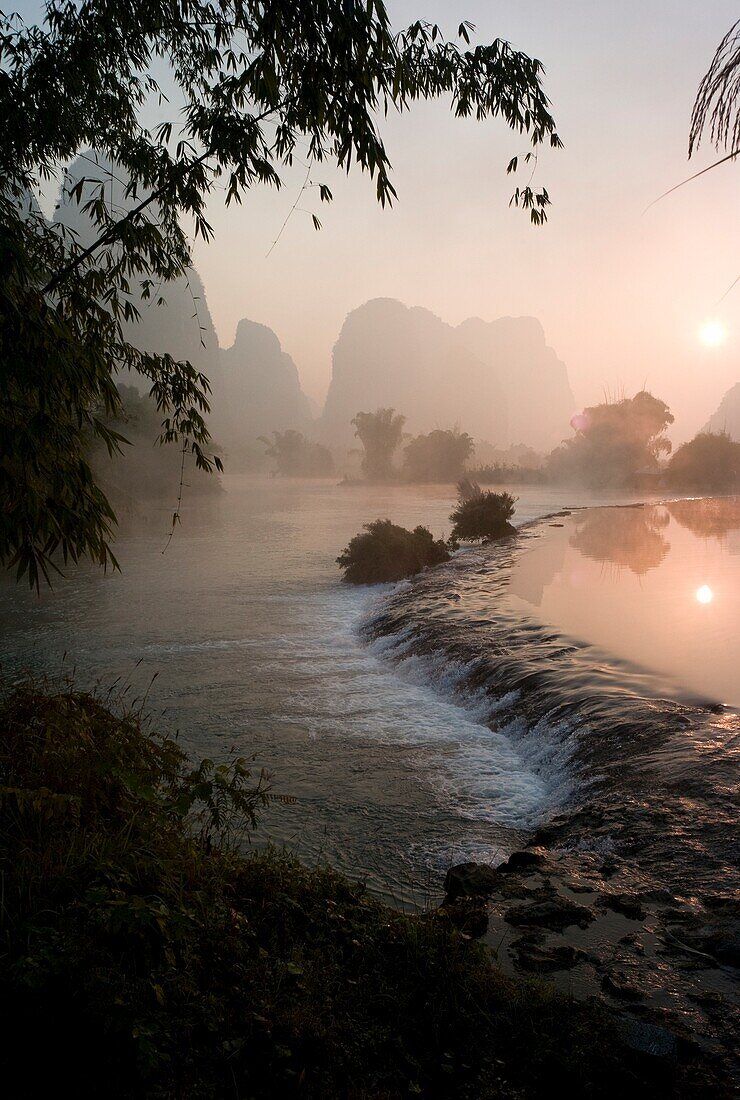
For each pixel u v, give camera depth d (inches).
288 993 140.1
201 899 157.3
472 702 483.5
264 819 327.6
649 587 834.8
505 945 193.0
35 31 207.2
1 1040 112.3
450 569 1036.5
